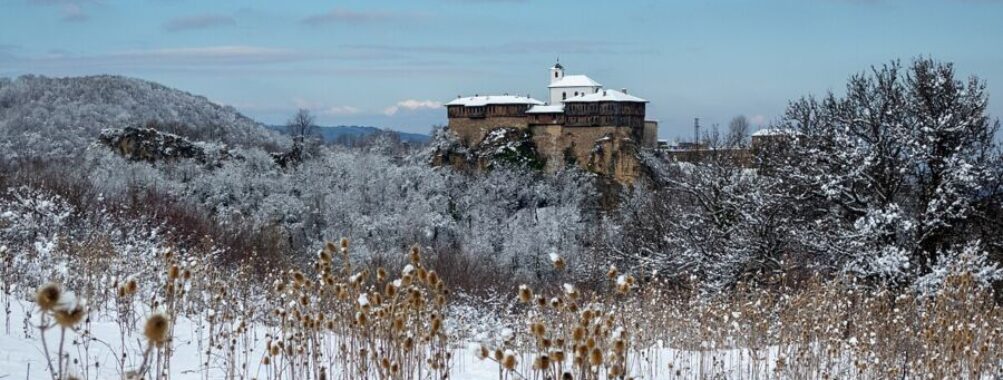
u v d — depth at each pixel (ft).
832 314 33.81
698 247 77.05
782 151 76.43
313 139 273.13
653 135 335.67
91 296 31.32
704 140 158.20
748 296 47.24
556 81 352.90
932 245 62.75
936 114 63.52
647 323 34.40
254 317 34.40
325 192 220.43
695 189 88.07
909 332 32.04
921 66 65.72
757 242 70.33
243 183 211.00
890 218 58.95
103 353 24.81
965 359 27.25
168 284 19.07
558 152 312.50
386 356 19.48
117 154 219.20
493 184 251.19
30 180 111.34
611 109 305.53
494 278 118.42
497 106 324.19
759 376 29.48
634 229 115.03
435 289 18.43
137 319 29.84
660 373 29.48
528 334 28.02
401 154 314.14
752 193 74.74
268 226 153.58
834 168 66.59
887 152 63.77
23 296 33.32
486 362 28.73
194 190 204.85
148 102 397.60
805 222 68.95
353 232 204.44
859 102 68.39
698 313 37.60
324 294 23.85
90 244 45.80
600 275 88.69
